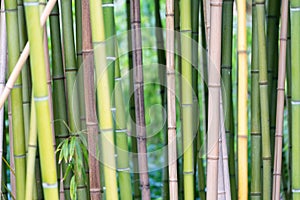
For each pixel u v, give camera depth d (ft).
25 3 8.14
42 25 8.49
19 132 9.82
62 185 10.42
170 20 9.26
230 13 10.12
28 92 10.25
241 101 8.78
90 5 8.59
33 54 8.21
